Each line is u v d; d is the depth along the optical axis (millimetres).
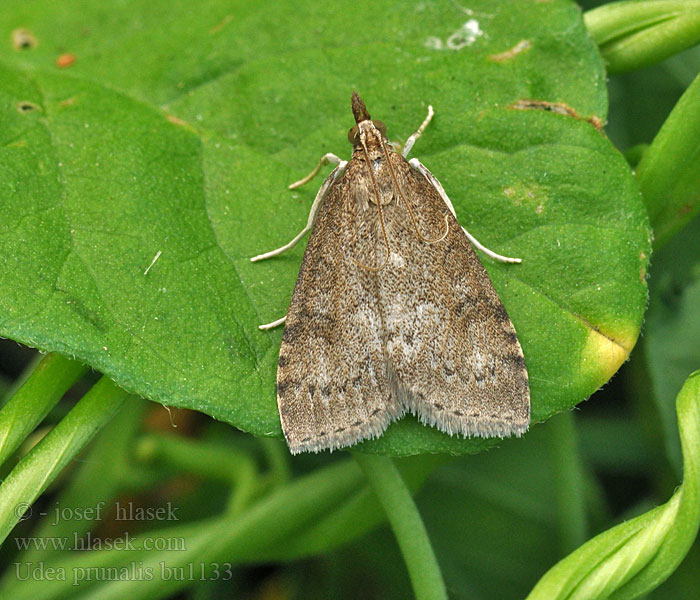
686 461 90
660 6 98
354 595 109
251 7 102
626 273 95
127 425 108
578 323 95
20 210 95
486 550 108
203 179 98
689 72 113
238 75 101
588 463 110
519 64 99
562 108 98
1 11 104
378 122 98
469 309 95
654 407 108
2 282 93
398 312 96
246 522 102
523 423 94
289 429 93
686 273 110
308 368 95
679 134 96
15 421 92
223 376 93
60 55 102
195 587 108
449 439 94
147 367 92
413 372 95
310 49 101
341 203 97
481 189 97
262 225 98
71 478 109
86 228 95
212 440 112
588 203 96
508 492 109
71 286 93
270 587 109
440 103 99
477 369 94
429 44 100
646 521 91
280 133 100
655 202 97
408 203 97
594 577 90
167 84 101
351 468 103
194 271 95
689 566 104
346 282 96
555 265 96
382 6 102
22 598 100
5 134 97
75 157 97
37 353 112
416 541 95
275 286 96
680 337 106
